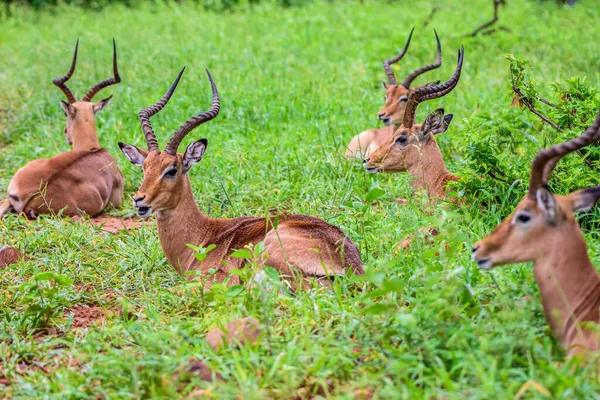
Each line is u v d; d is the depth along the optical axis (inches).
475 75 804.6
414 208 431.5
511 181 456.1
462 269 319.0
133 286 414.3
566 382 257.8
